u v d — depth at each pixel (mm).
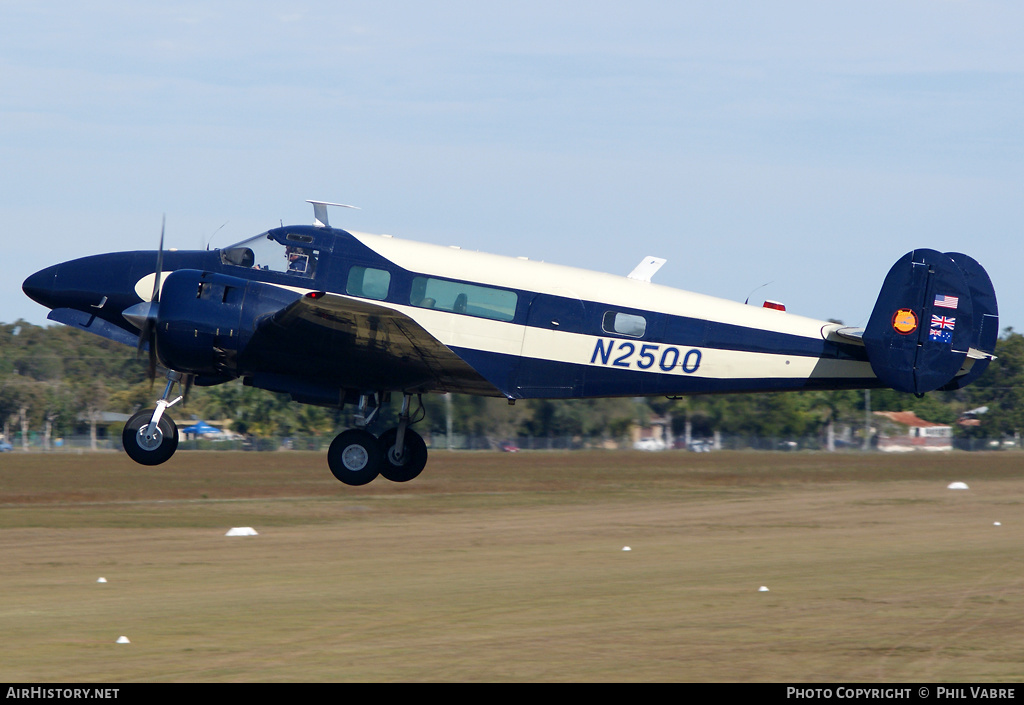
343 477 60312
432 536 90625
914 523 103125
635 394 60562
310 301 52375
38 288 59875
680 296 60688
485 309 57781
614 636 46031
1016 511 116688
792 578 64062
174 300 55438
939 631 46812
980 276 63469
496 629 47750
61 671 39750
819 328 61469
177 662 41062
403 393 61031
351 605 54250
